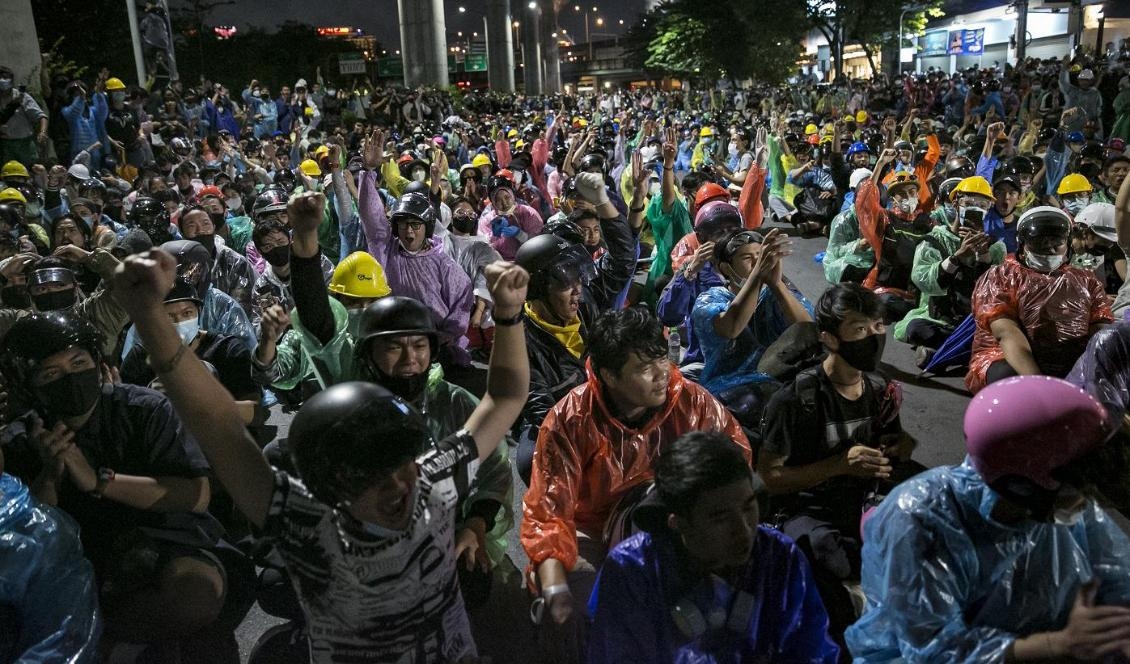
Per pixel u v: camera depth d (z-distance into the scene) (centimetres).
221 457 212
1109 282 689
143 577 316
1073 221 682
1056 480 201
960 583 221
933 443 542
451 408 338
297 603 327
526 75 8056
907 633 221
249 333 538
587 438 309
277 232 631
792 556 239
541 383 438
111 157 1719
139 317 200
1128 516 391
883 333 317
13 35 1809
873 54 4781
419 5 4847
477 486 321
